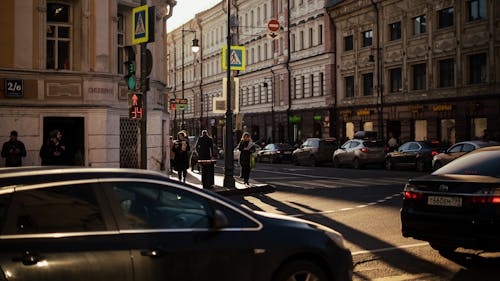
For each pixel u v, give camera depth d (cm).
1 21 1844
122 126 2138
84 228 429
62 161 1958
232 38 2272
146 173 479
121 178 460
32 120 1878
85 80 1956
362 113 4194
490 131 3123
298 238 505
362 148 3083
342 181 2198
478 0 3247
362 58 4250
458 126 3347
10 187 419
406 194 776
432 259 786
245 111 6303
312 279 509
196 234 466
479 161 768
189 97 8250
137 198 460
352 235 975
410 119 3744
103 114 1945
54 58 1953
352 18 4369
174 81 8862
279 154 3962
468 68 3316
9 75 1848
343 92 4519
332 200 1545
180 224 467
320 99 4781
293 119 5147
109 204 445
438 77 3534
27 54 1873
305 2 5038
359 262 771
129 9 2173
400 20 3847
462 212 703
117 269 427
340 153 3266
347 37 4491
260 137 5903
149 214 459
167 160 2569
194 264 456
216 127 7069
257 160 4275
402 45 3825
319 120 4759
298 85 5172
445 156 2400
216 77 7200
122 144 2134
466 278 680
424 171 2727
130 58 1397
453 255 809
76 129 1984
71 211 430
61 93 1925
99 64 1978
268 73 5725
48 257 405
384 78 4006
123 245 434
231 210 494
